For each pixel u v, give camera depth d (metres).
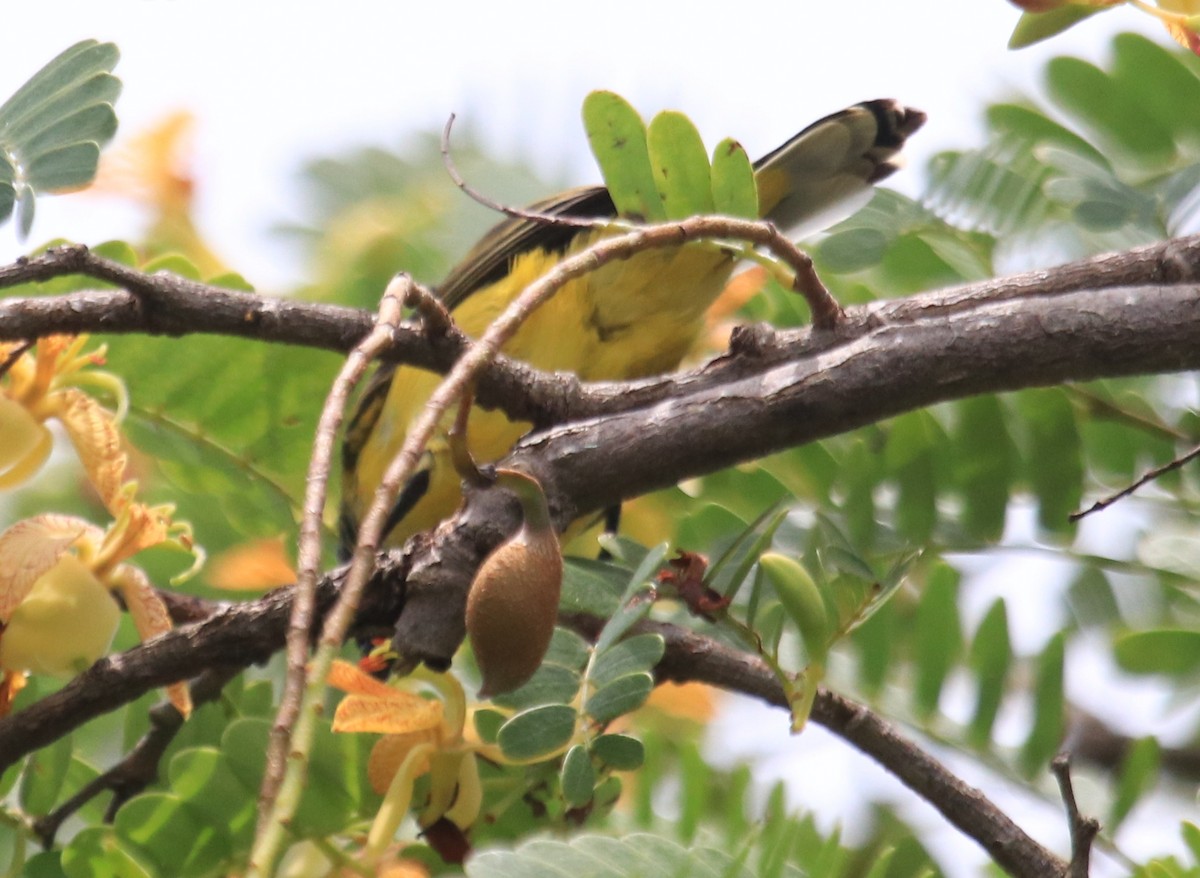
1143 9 3.96
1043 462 6.23
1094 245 6.34
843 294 6.77
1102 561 6.22
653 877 3.92
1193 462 6.29
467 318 7.63
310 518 3.22
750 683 5.06
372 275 7.77
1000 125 6.59
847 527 6.20
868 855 6.43
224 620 4.55
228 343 6.55
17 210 4.27
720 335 7.33
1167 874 4.79
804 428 4.53
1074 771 6.21
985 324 4.45
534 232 7.67
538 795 5.05
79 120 4.42
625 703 4.14
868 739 4.88
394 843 4.69
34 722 4.53
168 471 6.82
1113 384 6.34
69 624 4.57
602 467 4.55
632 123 4.80
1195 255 4.73
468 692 5.76
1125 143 6.41
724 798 5.56
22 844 5.11
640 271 7.49
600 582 5.04
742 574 4.31
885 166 7.09
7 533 4.56
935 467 6.25
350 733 4.91
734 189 4.82
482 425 7.57
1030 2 3.97
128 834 4.94
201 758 5.00
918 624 5.97
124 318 4.83
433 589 4.29
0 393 4.91
